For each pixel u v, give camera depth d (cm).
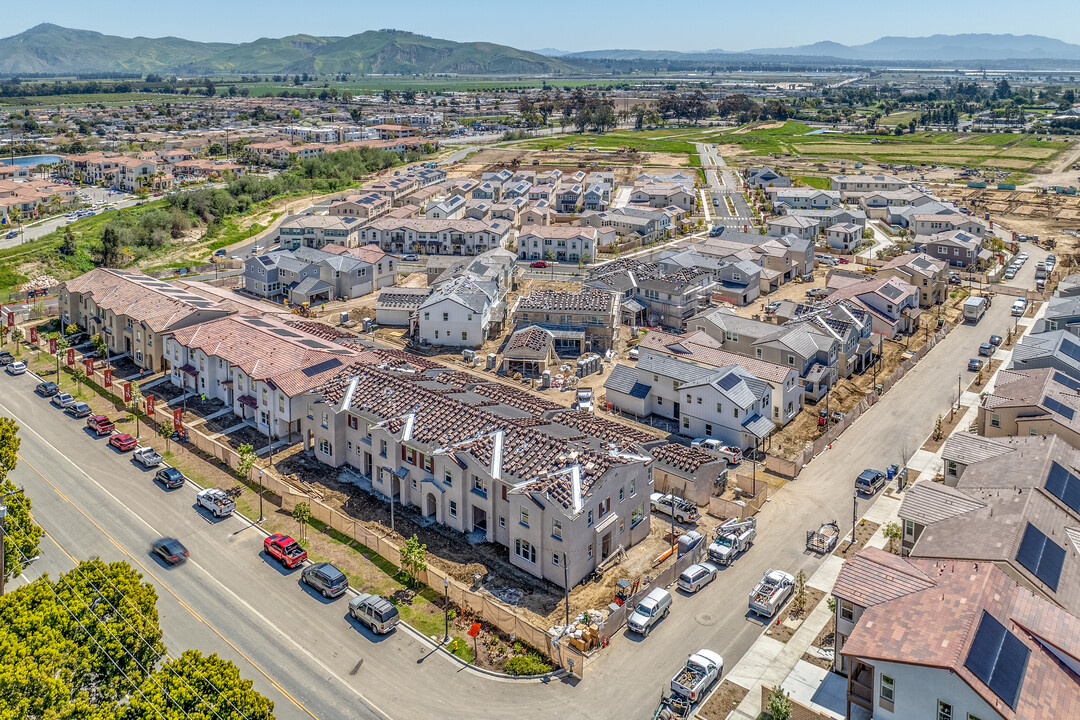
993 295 13950
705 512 7044
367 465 7525
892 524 6550
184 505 7088
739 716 4688
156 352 10062
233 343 9069
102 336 10969
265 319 10238
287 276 13475
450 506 6700
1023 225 19588
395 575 6075
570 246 16475
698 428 8506
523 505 6044
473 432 6775
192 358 9538
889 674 4088
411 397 7431
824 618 5594
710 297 12988
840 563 6259
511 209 18888
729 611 5700
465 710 4775
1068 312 10044
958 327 12231
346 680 5000
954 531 5225
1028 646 4059
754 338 10056
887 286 11894
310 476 7544
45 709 3862
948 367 10550
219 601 5759
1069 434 6781
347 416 7625
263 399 8325
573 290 14225
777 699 4469
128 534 6612
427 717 4719
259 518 6881
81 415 8950
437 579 5884
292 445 8169
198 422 8675
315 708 4759
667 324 12288
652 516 7012
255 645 5300
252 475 7494
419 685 4972
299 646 5303
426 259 16525
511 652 5269
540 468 6222
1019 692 3788
